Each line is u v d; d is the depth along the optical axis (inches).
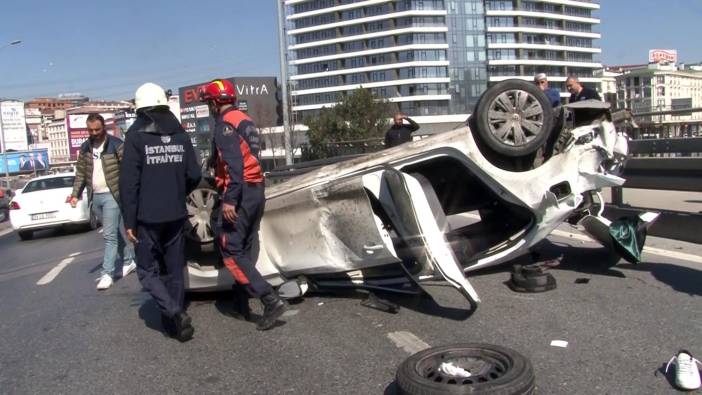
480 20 4707.2
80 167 292.5
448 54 4653.1
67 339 209.5
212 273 225.0
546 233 230.1
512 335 179.2
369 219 201.5
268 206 216.1
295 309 220.7
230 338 195.8
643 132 413.7
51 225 602.9
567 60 5068.9
